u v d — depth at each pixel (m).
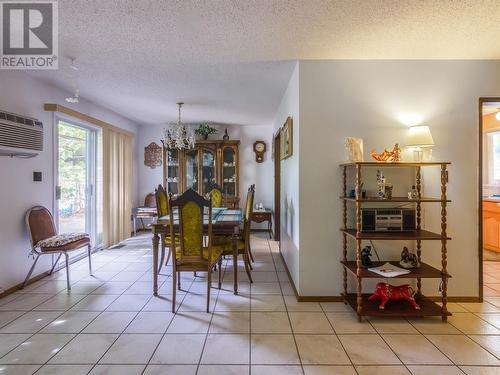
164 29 2.24
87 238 3.42
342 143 2.81
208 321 2.38
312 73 2.81
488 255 4.45
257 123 6.13
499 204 4.34
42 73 3.17
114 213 4.96
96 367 1.80
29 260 3.20
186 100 4.31
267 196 6.34
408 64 2.80
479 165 2.79
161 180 6.32
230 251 3.17
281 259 4.25
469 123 2.80
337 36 2.35
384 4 1.91
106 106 4.69
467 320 2.42
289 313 2.54
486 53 2.67
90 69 3.07
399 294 2.52
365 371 1.77
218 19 2.10
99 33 2.30
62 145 3.96
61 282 3.25
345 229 2.73
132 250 4.67
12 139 2.76
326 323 2.36
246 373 1.75
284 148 3.83
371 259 2.83
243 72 3.15
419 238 2.37
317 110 2.81
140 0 1.87
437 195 2.80
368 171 2.81
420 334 2.20
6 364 1.82
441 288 2.51
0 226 2.83
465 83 2.79
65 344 2.04
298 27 2.21
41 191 3.38
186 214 2.58
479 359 1.90
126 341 2.08
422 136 2.60
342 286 2.81
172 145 5.66
